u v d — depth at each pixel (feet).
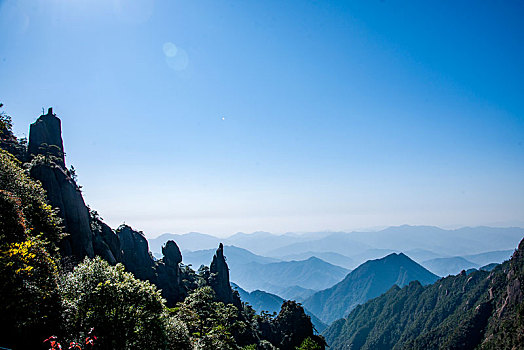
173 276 313.94
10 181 103.04
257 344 293.43
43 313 64.34
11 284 56.65
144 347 85.76
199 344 140.46
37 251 70.49
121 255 261.44
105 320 79.15
